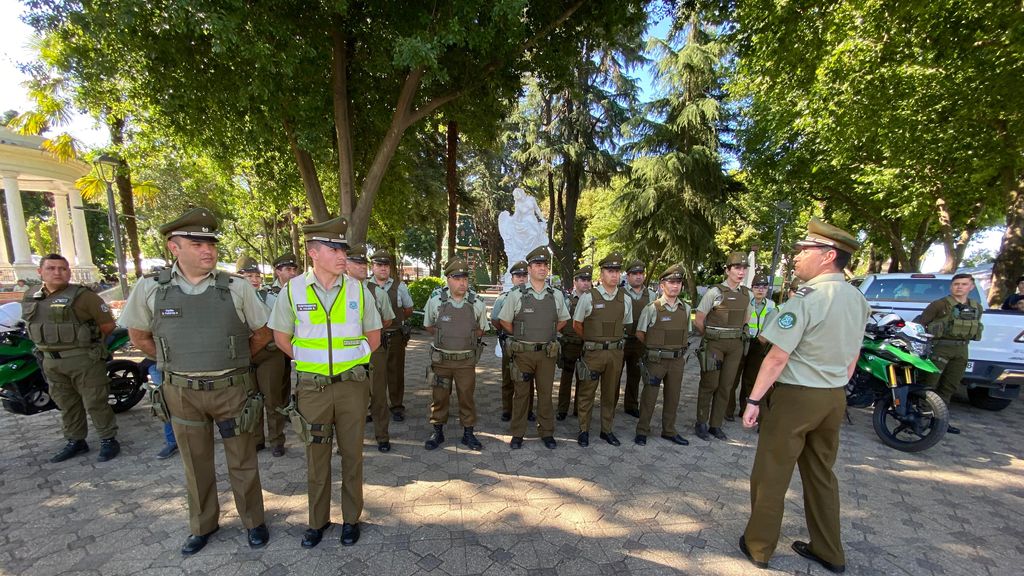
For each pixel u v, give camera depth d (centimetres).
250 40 530
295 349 264
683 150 1463
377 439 396
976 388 554
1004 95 666
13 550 255
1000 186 1091
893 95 773
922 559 259
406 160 1059
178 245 245
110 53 611
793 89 891
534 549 261
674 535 278
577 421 488
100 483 332
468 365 395
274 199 1012
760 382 244
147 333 267
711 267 1661
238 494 258
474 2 553
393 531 277
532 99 1806
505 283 871
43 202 3077
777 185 1470
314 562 247
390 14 636
